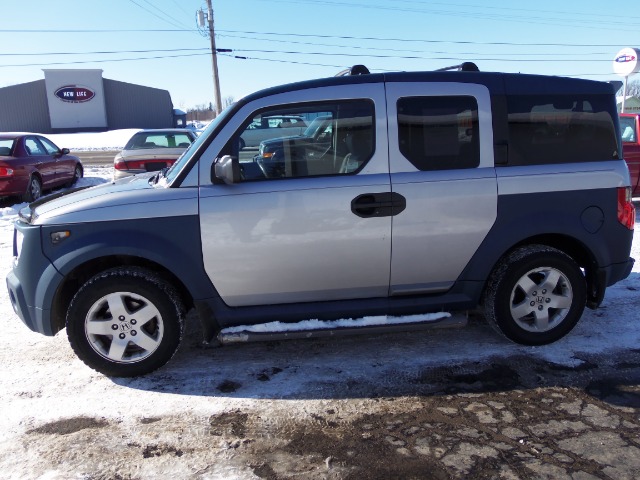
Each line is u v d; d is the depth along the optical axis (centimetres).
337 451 282
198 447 288
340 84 369
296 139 365
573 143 389
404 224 366
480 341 414
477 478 259
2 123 4694
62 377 367
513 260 383
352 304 379
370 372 368
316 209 357
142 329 361
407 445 286
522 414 314
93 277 356
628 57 1404
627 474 260
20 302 360
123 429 305
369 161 365
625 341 410
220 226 354
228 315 369
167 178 383
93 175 1584
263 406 328
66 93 4734
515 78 384
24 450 286
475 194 371
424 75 378
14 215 955
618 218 393
